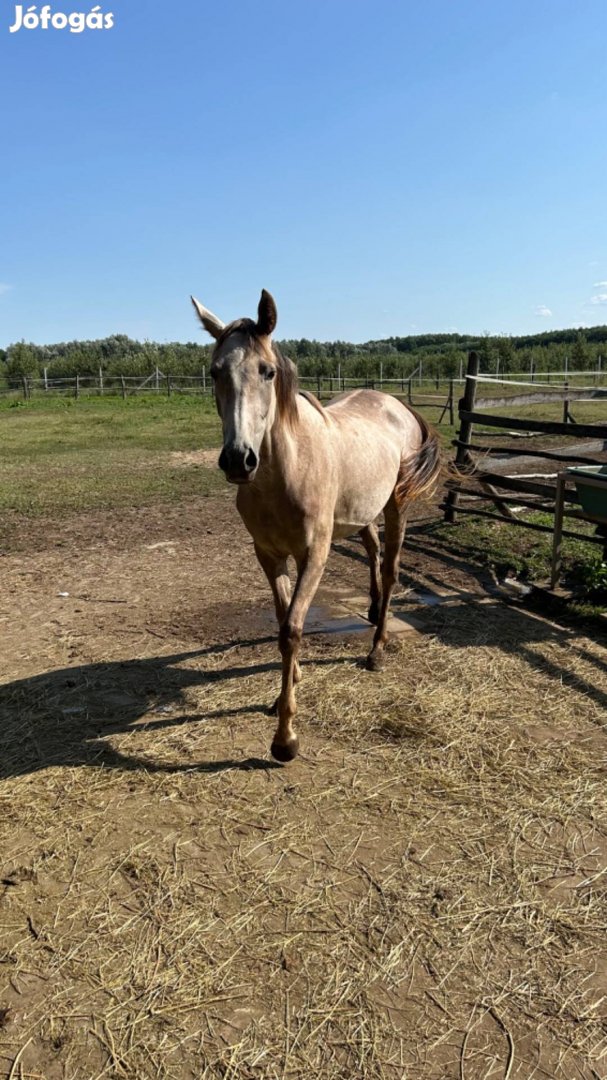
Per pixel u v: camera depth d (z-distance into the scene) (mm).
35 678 3824
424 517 7695
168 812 2691
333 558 6254
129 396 31359
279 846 2492
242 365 2537
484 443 13312
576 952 2037
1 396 32188
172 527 7480
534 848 2473
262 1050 1748
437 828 2580
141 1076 1686
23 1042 1775
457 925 2137
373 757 3037
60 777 2916
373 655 3859
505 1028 1804
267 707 3473
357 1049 1749
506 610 4824
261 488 2902
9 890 2299
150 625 4609
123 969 1992
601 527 5438
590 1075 1677
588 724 3287
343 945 2066
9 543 6805
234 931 2123
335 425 3445
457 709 3414
